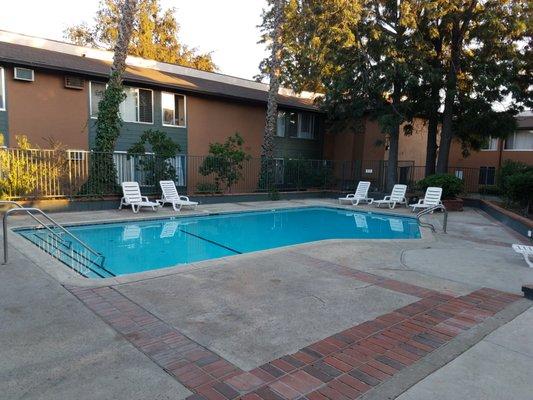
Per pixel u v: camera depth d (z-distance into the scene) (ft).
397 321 13.70
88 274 22.25
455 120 62.80
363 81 59.00
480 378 10.11
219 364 10.52
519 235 33.30
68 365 10.23
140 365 10.32
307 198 66.13
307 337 12.30
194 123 62.54
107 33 106.63
